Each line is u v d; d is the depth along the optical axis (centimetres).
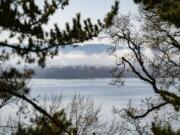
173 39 1592
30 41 646
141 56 1681
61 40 666
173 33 1611
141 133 1719
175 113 1677
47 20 666
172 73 1658
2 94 695
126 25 1677
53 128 667
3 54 645
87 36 677
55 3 670
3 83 636
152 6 1040
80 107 2170
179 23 852
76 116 2088
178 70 1656
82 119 2133
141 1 1084
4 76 630
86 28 677
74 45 683
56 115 669
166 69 1666
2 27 628
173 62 1667
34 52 655
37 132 649
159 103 1658
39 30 645
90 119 2178
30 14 645
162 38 1664
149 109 1631
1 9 617
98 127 2266
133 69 1591
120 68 1711
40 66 660
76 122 2053
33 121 680
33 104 645
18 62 654
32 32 643
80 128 2106
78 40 677
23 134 640
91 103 2302
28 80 664
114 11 693
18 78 643
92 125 2197
